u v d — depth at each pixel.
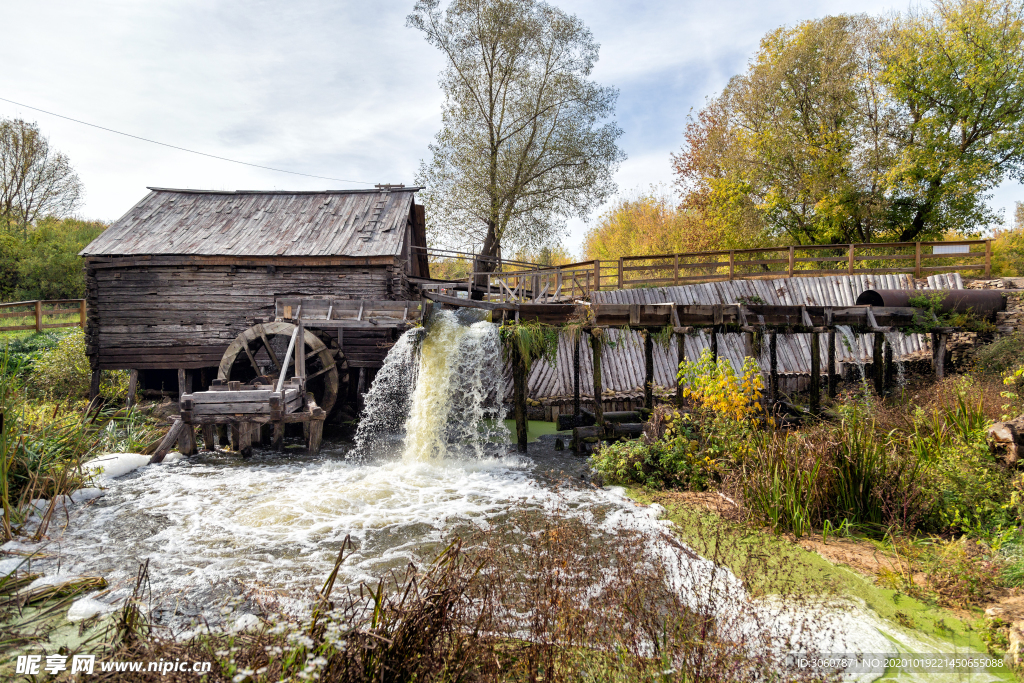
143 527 7.25
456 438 12.40
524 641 3.71
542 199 28.30
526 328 10.90
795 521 6.45
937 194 22.06
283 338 15.18
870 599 4.99
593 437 11.38
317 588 5.35
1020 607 4.63
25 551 6.33
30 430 8.42
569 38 26.94
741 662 3.49
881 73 22.48
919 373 14.65
